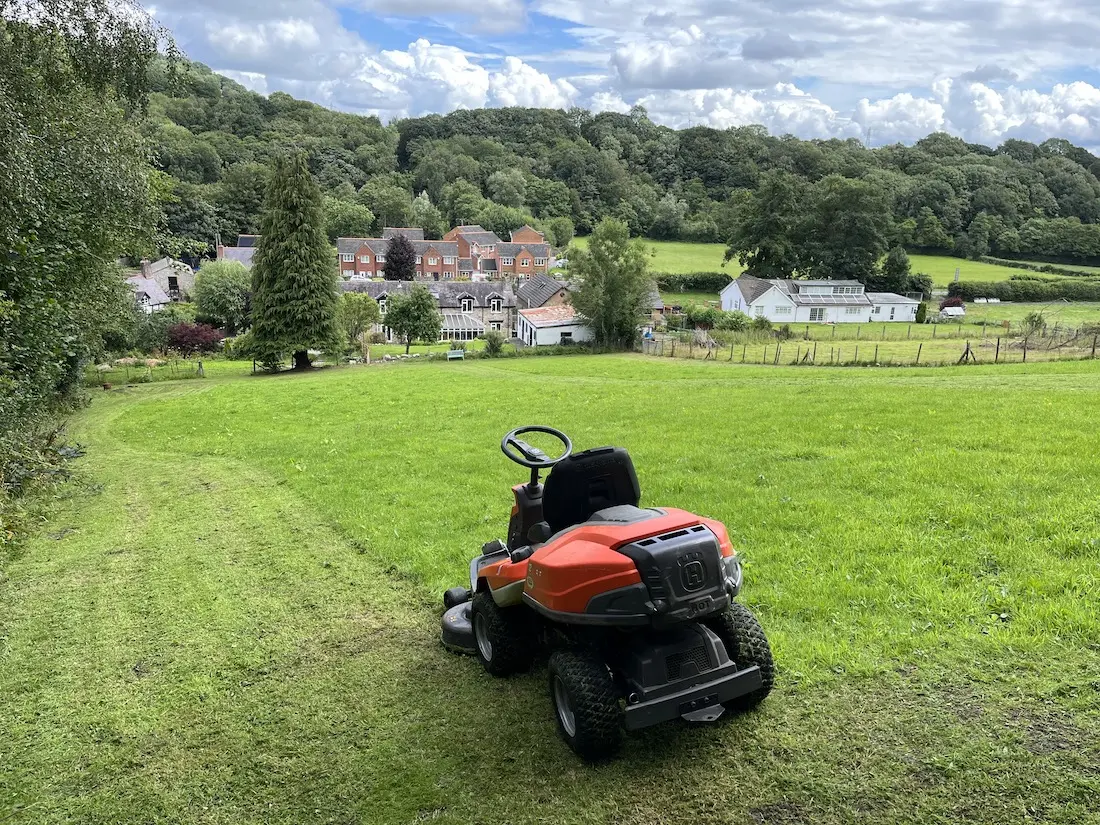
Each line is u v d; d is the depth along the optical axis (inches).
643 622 144.3
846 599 228.8
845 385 820.0
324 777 169.9
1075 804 133.9
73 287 777.6
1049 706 163.8
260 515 420.5
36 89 576.1
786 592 238.2
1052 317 2625.5
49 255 634.2
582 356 1907.0
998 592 218.5
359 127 6884.8
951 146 6122.1
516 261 4549.7
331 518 400.8
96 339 1069.8
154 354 2132.1
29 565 353.4
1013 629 197.0
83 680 229.5
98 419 934.4
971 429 458.0
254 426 789.9
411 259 4200.3
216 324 2952.8
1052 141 6161.4
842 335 2124.8
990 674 178.4
